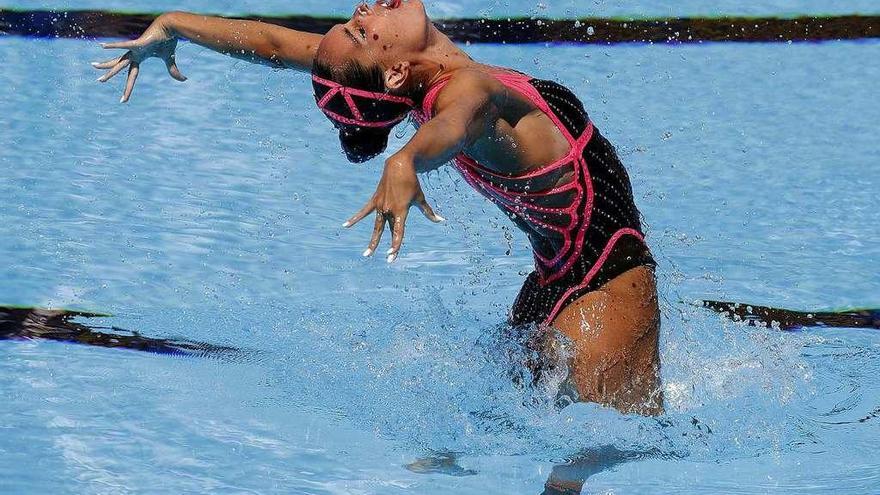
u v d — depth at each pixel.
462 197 17.42
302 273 14.51
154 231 15.41
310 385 11.61
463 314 13.35
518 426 10.72
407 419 10.92
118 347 12.37
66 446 10.17
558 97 10.52
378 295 13.92
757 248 15.48
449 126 8.70
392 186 8.17
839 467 10.12
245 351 12.38
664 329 12.73
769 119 19.98
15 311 13.03
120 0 24.39
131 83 11.67
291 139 18.97
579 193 10.59
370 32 9.80
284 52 11.24
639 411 10.83
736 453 10.41
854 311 13.71
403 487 9.66
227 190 16.92
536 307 11.33
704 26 24.23
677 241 15.64
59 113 19.16
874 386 11.84
